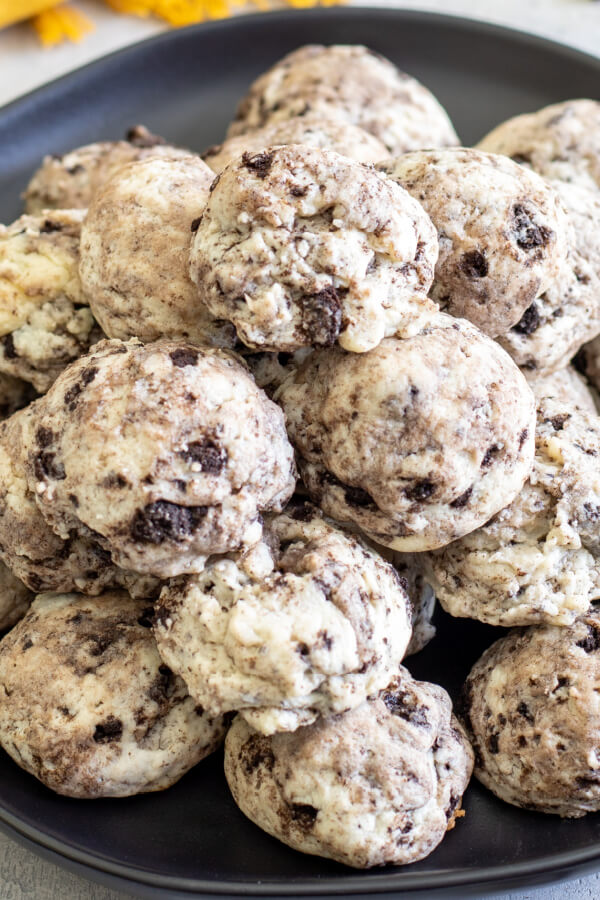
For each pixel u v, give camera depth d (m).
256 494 0.27
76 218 0.32
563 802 0.28
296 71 0.39
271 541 0.28
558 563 0.28
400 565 0.30
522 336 0.31
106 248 0.29
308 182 0.26
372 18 0.44
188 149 0.43
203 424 0.26
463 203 0.29
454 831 0.28
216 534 0.26
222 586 0.27
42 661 0.28
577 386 0.33
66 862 0.27
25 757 0.28
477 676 0.30
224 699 0.26
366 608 0.27
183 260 0.28
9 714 0.28
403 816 0.27
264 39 0.44
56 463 0.27
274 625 0.26
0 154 0.41
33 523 0.28
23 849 0.30
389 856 0.27
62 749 0.28
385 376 0.26
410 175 0.30
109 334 0.30
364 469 0.27
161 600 0.27
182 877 0.26
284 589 0.26
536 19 0.54
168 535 0.26
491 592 0.29
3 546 0.29
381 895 0.26
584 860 0.27
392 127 0.37
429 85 0.44
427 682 0.30
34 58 0.53
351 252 0.26
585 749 0.27
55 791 0.28
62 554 0.28
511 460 0.27
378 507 0.27
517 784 0.28
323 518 0.28
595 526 0.28
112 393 0.26
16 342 0.31
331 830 0.26
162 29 0.55
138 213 0.29
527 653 0.29
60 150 0.42
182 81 0.44
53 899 0.29
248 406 0.27
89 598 0.30
